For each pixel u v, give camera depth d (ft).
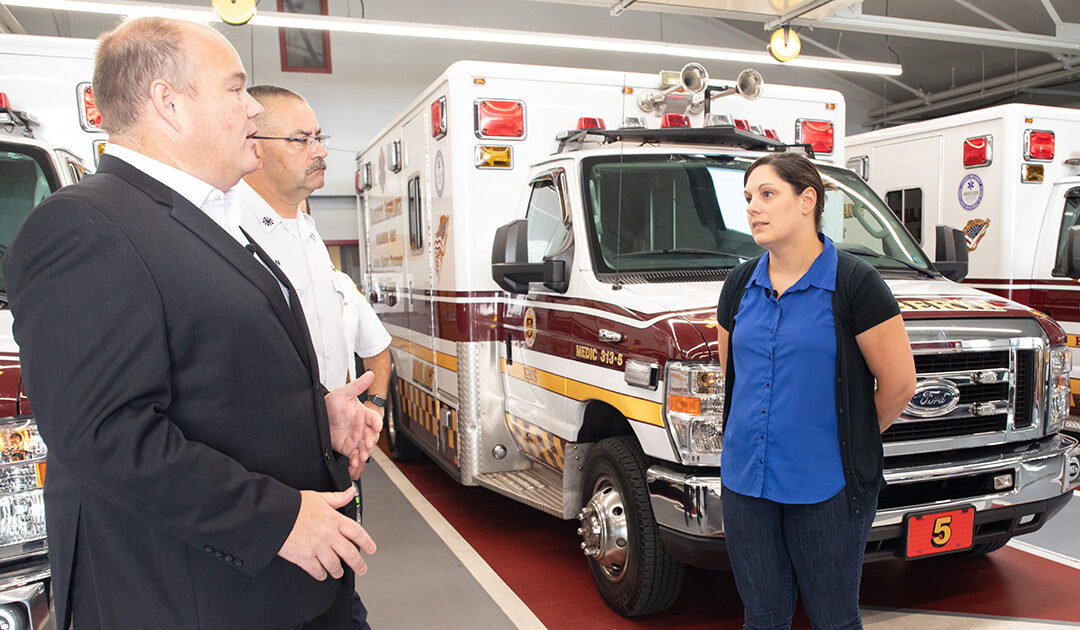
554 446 13.67
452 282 15.89
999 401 10.98
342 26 33.76
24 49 14.78
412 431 20.52
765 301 7.90
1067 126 24.13
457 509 18.06
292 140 8.22
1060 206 23.15
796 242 7.59
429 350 18.13
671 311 10.73
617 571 12.12
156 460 4.19
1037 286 23.40
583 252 12.73
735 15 34.91
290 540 4.58
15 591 7.67
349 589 5.86
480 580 13.70
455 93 15.26
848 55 55.06
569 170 13.60
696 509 9.80
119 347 4.24
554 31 52.95
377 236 23.77
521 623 11.96
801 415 7.54
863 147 30.09
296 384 5.15
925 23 38.78
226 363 4.70
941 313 10.52
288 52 46.93
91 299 4.21
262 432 4.90
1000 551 14.57
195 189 5.01
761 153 14.89
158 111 4.86
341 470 5.77
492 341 15.71
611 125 16.24
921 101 59.36
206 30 5.05
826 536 7.50
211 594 4.77
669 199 13.48
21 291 4.22
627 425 12.57
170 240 4.59
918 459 10.76
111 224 4.35
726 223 13.51
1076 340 22.16
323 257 9.01
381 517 17.53
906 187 27.91
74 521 4.75
